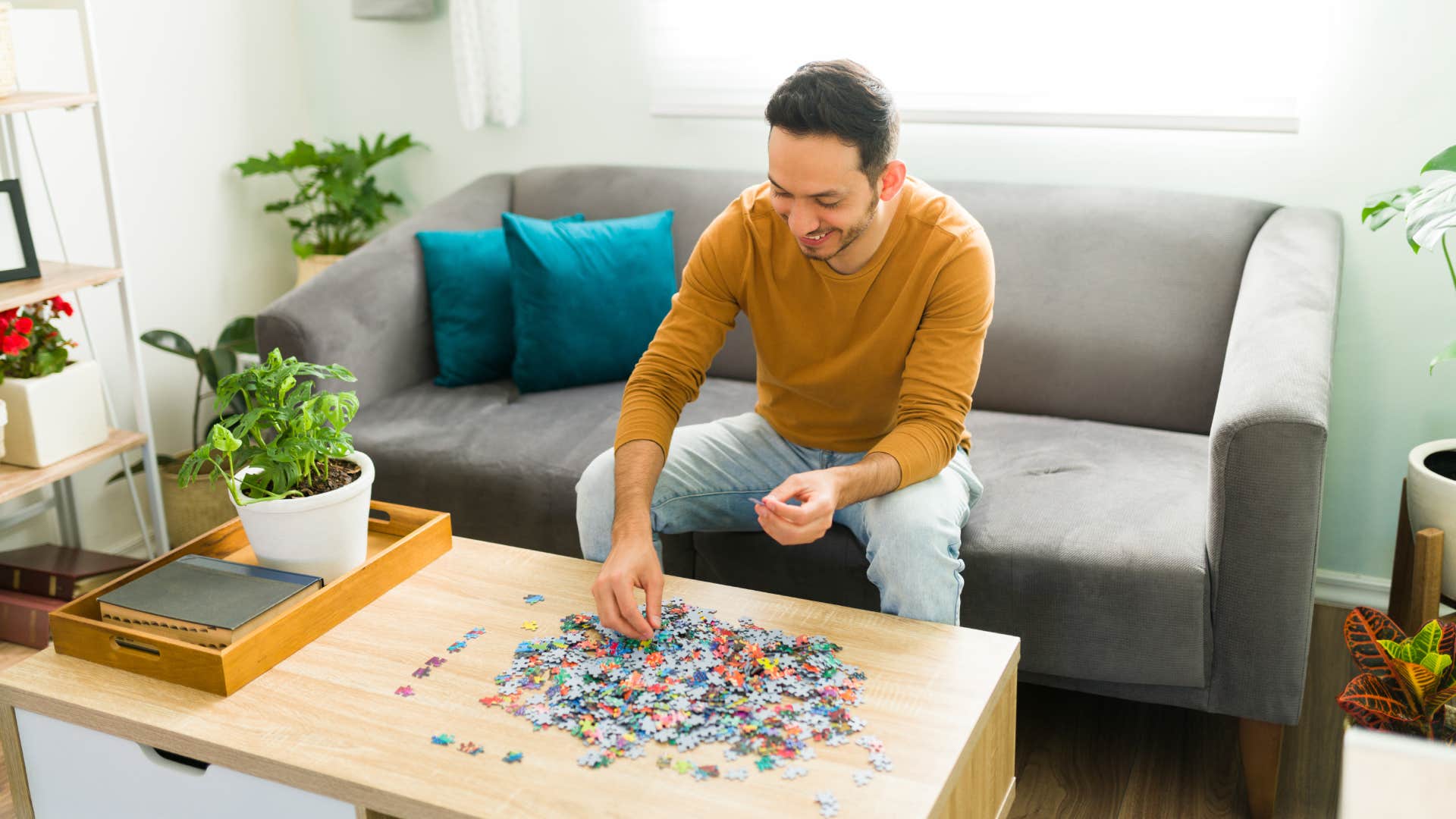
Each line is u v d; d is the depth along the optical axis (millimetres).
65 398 2238
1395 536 2461
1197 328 2250
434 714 1272
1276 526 1616
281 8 3148
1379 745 659
